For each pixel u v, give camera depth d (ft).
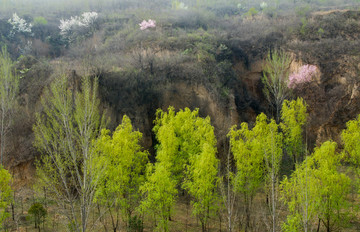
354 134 77.41
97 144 52.95
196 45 140.87
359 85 114.83
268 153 69.67
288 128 98.12
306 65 131.44
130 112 106.42
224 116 112.78
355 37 145.18
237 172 69.56
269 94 138.62
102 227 70.74
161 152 71.15
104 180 65.26
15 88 92.27
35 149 89.15
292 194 62.13
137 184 70.85
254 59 147.95
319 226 69.15
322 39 145.18
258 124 84.43
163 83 115.14
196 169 65.72
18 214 73.67
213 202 73.77
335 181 64.13
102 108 102.42
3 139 85.05
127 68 115.75
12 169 89.15
